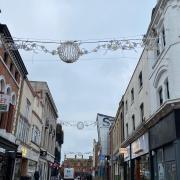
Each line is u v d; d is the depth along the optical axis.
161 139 16.28
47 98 39.31
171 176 14.94
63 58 10.93
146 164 20.00
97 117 50.72
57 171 54.91
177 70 14.84
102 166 51.12
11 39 11.90
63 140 63.00
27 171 28.31
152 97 18.56
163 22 16.72
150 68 19.25
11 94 21.81
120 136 32.38
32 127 30.11
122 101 30.73
